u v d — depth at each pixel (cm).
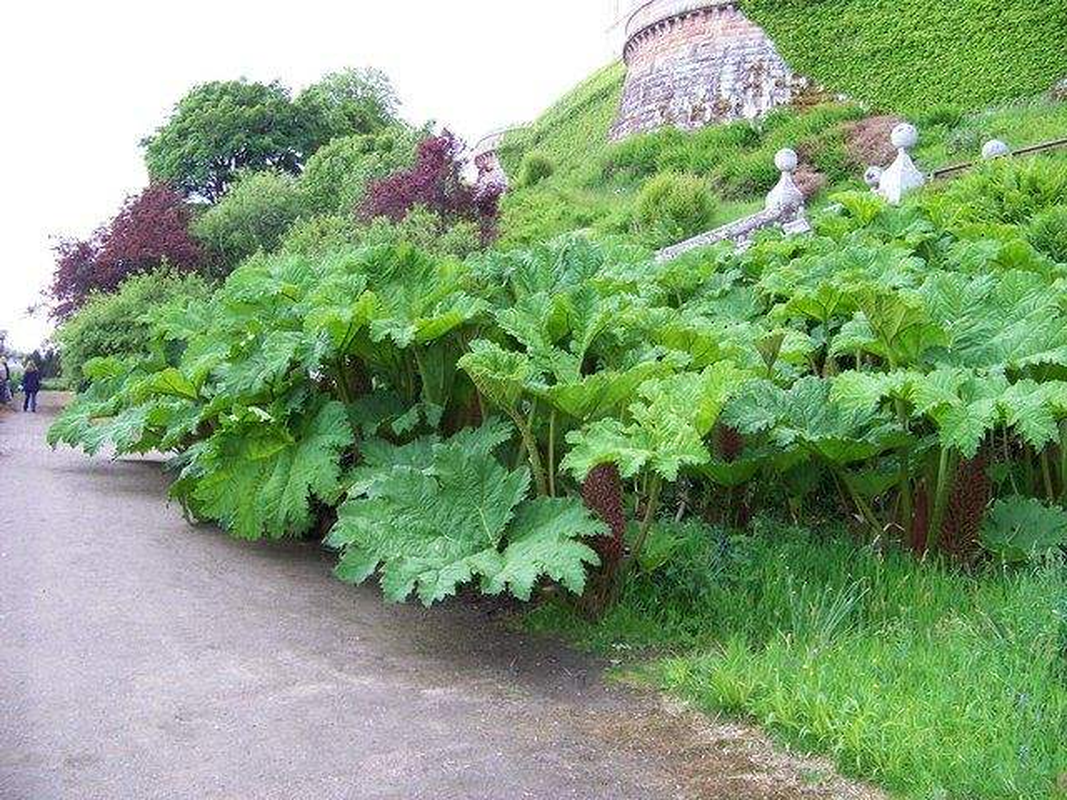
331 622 485
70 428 938
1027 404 466
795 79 2709
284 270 727
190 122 3984
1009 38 2289
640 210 2048
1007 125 2045
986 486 511
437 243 1792
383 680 414
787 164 1739
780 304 723
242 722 369
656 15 3061
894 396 510
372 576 558
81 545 620
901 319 541
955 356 553
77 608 494
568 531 439
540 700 397
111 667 419
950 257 759
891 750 331
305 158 4044
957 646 400
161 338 934
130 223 2333
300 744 353
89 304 1980
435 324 543
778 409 527
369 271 617
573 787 327
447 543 449
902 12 2484
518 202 2838
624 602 481
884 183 1579
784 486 580
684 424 443
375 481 509
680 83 2966
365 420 595
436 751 350
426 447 551
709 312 764
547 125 4212
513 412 497
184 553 605
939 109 2319
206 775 329
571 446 530
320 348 568
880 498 599
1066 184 1041
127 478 906
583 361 578
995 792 307
